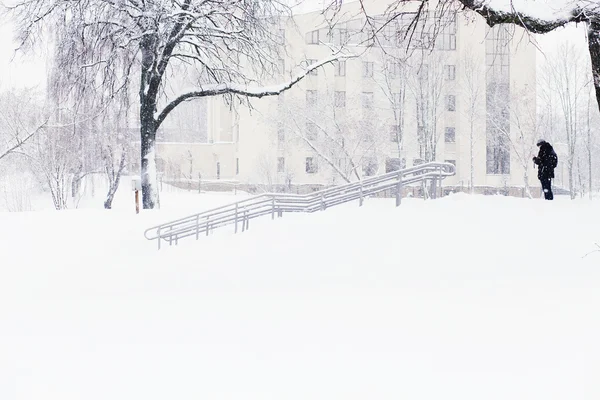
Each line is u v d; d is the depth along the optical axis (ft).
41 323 31.24
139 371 21.59
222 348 24.45
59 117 115.55
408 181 58.75
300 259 48.03
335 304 33.12
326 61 69.62
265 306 33.60
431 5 98.37
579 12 38.01
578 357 21.44
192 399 18.79
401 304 32.04
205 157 242.99
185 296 38.96
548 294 32.37
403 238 48.52
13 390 19.92
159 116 71.15
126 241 60.44
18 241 59.82
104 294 41.96
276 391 19.36
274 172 191.42
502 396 18.39
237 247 53.01
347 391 19.25
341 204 63.46
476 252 44.32
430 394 18.76
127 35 66.49
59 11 66.28
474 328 26.21
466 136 192.75
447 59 187.52
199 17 65.82
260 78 74.84
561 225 48.47
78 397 19.12
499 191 193.57
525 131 175.52
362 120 165.89
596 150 201.16
